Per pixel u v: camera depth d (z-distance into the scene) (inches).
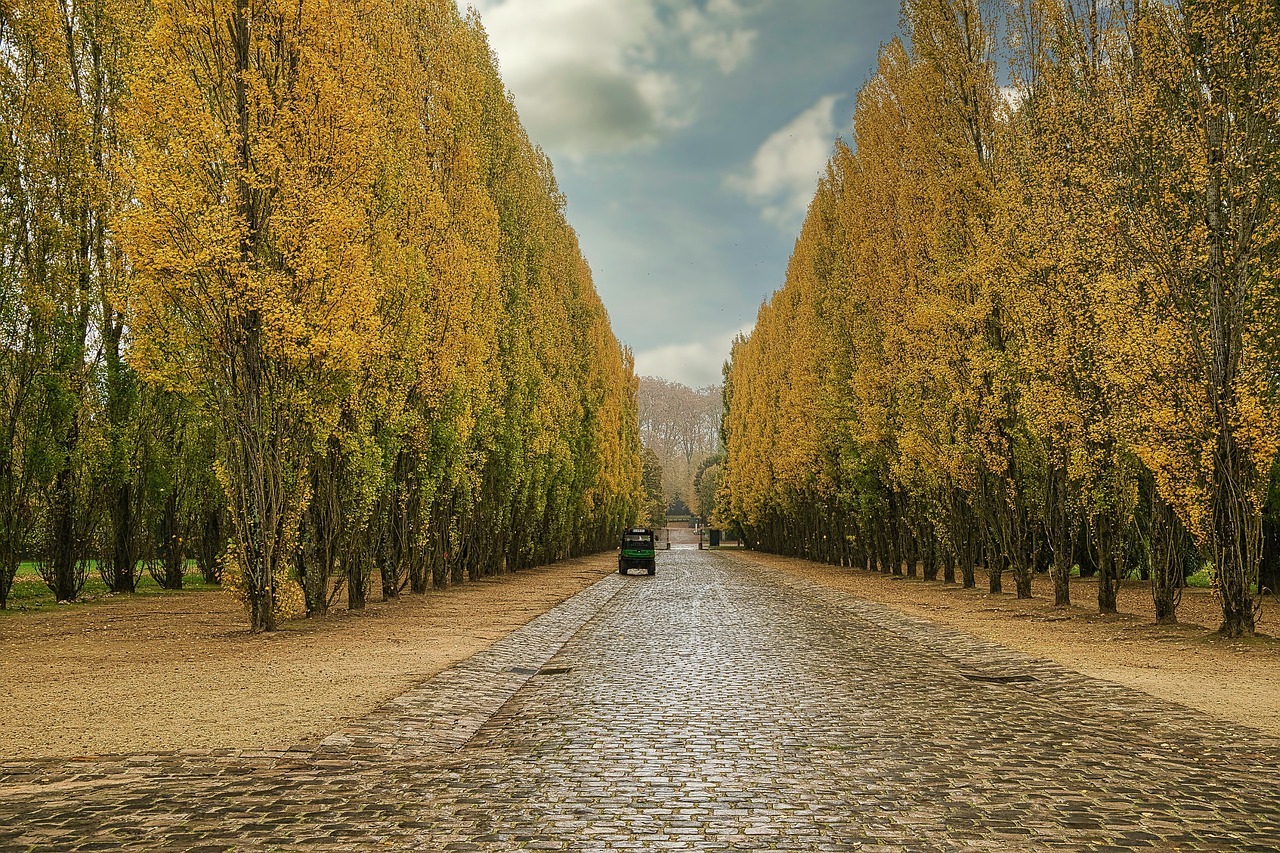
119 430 1063.6
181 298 671.1
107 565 1227.9
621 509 3179.1
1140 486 814.5
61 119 1000.2
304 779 287.6
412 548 1111.0
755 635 724.7
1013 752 321.7
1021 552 1014.4
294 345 677.9
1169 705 406.6
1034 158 840.3
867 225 1339.8
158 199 645.9
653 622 833.5
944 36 1090.1
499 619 823.1
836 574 1657.2
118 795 268.4
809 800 262.5
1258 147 640.4
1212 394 636.7
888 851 218.8
